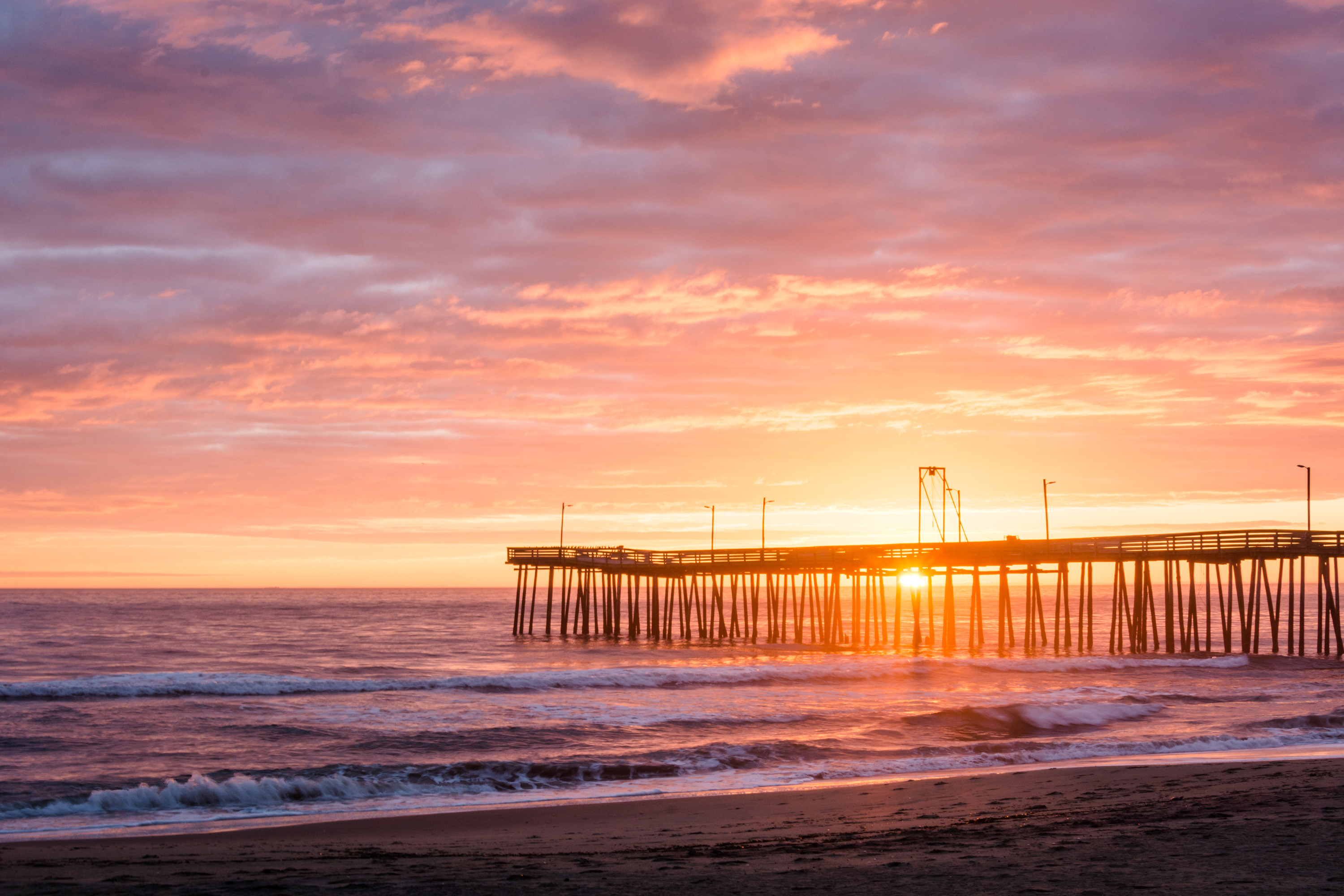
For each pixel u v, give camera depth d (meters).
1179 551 47.16
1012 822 14.05
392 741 24.83
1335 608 47.91
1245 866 10.55
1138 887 9.73
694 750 22.84
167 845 13.91
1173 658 47.38
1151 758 21.80
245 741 24.98
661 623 101.00
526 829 15.05
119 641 73.25
